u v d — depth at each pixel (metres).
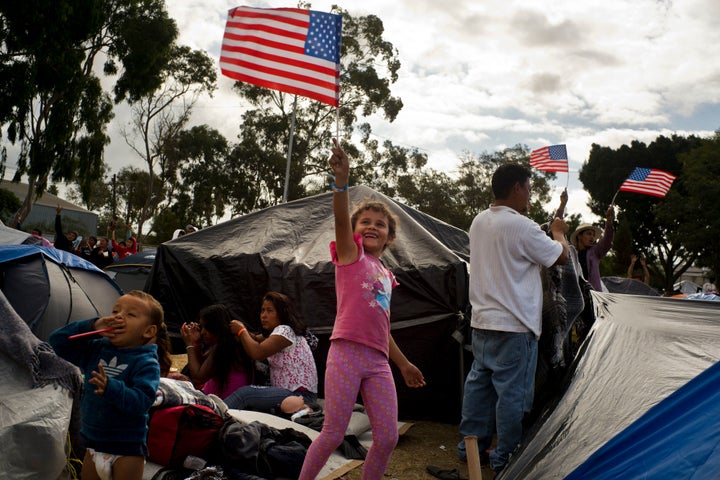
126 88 31.81
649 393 3.26
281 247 6.82
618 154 47.41
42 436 3.37
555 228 4.39
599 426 3.17
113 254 18.58
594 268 6.80
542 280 4.33
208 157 44.00
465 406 4.42
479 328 4.15
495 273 4.09
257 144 41.78
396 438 3.17
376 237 3.37
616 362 3.81
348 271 3.22
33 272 5.76
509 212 4.14
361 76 39.06
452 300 5.85
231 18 4.23
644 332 4.11
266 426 4.11
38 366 3.55
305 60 4.11
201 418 3.86
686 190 41.09
